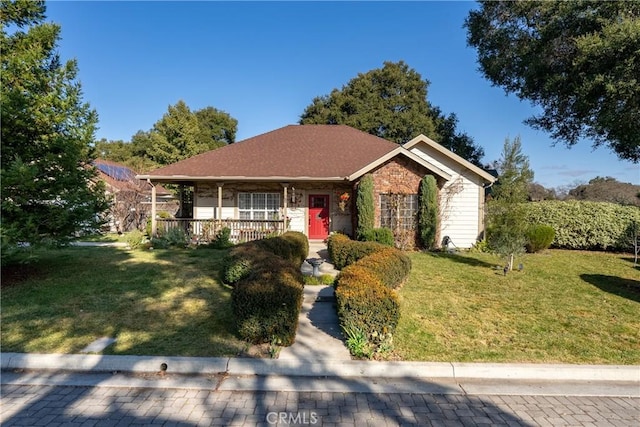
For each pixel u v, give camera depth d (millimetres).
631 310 6160
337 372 3975
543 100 20906
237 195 16031
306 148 17359
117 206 19438
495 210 9461
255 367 3969
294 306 4469
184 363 3996
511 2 21109
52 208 7855
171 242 13406
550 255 12375
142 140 45562
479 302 6523
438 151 14445
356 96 32781
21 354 4129
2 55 8391
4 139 7594
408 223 13742
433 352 4406
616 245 13148
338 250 9766
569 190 30672
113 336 4746
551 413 3309
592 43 13945
